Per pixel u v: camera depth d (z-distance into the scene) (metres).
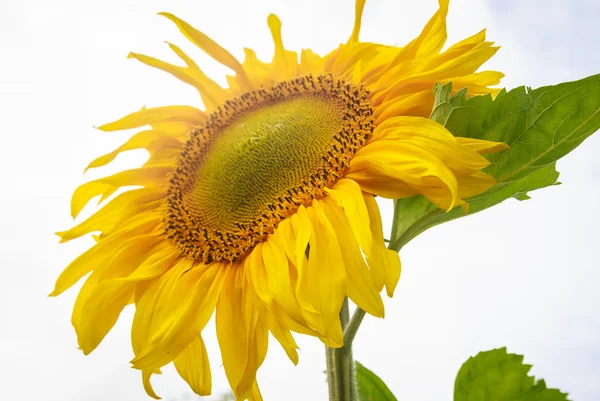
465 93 0.49
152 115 0.63
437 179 0.48
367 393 0.59
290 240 0.50
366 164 0.50
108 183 0.61
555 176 0.51
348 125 0.54
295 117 0.56
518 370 0.55
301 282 0.48
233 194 0.56
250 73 0.64
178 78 0.63
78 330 0.56
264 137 0.56
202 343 0.53
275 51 0.62
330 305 0.46
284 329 0.48
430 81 0.53
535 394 0.55
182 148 0.63
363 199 0.48
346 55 0.59
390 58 0.57
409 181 0.47
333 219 0.49
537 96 0.48
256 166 0.55
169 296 0.53
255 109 0.60
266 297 0.49
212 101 0.63
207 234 0.56
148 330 0.54
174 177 0.60
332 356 0.52
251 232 0.54
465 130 0.49
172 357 0.50
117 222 0.60
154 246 0.58
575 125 0.48
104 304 0.54
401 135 0.50
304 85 0.59
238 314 0.52
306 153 0.55
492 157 0.49
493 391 0.55
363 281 0.47
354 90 0.56
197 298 0.52
